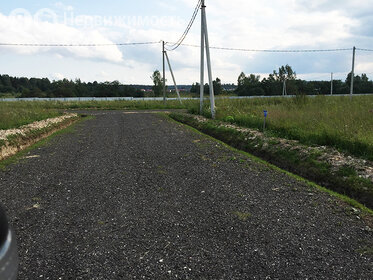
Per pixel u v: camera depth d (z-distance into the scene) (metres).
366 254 3.25
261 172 6.52
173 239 3.59
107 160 7.82
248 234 3.70
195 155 8.30
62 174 6.52
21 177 6.32
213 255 3.22
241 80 99.25
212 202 4.80
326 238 3.60
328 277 2.82
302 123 10.35
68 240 3.59
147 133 12.95
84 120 19.78
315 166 6.62
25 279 2.83
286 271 2.92
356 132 8.08
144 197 5.06
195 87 103.81
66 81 108.12
